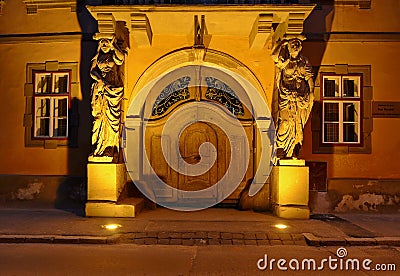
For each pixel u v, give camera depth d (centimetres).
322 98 1035
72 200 1045
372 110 1032
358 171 1027
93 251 682
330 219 919
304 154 1028
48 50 1066
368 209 1018
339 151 1028
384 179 1023
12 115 1070
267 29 922
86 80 1055
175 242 741
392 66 1037
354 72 1035
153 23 962
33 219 891
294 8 891
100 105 929
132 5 894
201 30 944
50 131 1073
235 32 1005
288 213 909
